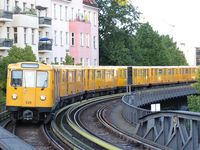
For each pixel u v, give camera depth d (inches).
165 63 3762.3
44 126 1189.7
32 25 2377.0
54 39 2726.4
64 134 986.7
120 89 2605.8
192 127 742.5
